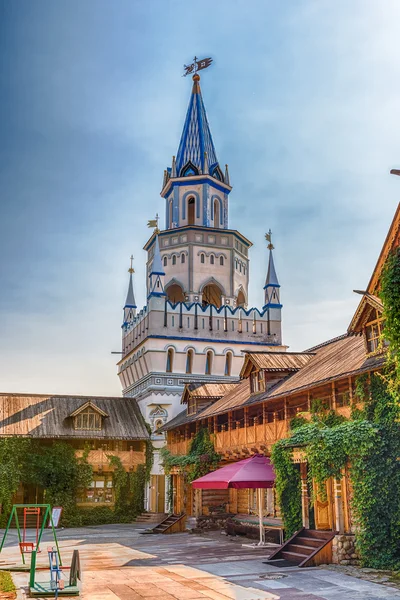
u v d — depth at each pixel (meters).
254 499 34.59
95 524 47.69
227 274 57.06
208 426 38.34
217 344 54.06
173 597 16.72
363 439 21.19
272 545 27.67
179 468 40.78
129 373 59.16
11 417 49.50
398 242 21.33
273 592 17.19
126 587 18.20
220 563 22.77
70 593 16.84
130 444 51.50
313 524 25.09
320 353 32.62
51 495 46.47
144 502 50.16
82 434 49.25
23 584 18.53
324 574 19.75
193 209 59.19
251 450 31.14
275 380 31.69
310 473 23.81
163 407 51.69
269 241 59.66
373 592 16.94
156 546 29.55
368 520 20.89
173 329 53.22
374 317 23.50
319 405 26.03
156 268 54.34
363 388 22.75
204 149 58.84
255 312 56.31
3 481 45.00
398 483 21.02
